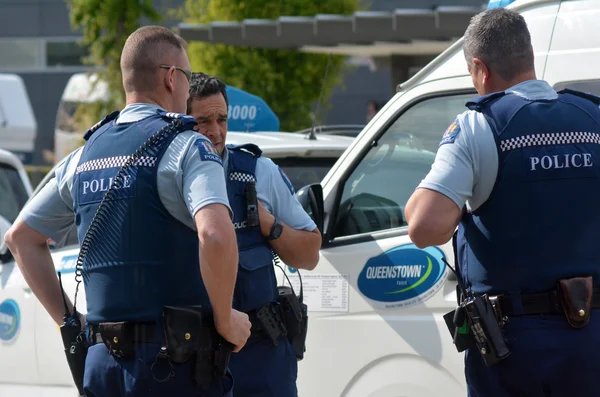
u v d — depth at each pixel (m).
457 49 9.70
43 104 50.25
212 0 26.86
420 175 9.72
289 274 10.28
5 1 50.12
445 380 9.16
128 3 31.67
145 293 6.97
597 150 7.28
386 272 9.61
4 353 13.38
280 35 19.70
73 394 12.40
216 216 6.71
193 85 8.75
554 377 7.09
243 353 8.49
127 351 7.02
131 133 7.19
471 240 7.43
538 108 7.28
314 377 9.99
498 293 7.27
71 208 7.73
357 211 10.06
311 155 12.75
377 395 9.59
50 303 7.89
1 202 16.70
